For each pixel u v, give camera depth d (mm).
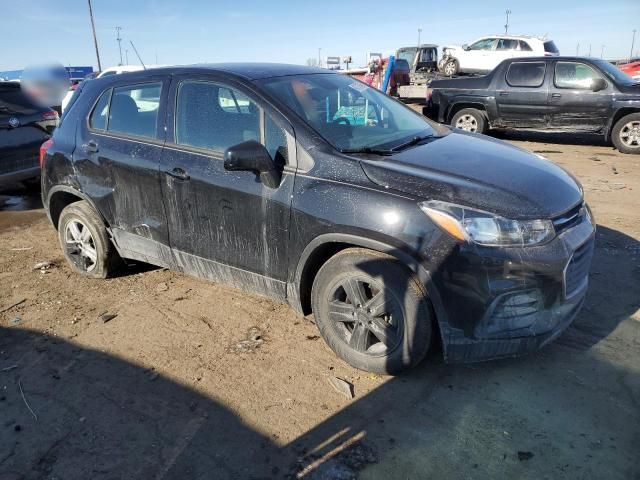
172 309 4016
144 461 2553
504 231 2646
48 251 5391
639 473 2357
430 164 3062
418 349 2912
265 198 3209
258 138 3326
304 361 3291
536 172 3148
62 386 3139
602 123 10164
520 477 2363
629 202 6438
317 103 3496
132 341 3594
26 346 3586
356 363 3146
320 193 3008
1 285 4566
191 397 2994
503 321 2727
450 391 2955
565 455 2475
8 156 6809
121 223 4145
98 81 4395
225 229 3471
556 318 2818
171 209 3736
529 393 2910
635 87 9781
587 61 10242
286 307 3973
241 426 2756
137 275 4676
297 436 2672
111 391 3076
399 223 2766
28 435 2752
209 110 3562
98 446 2656
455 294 2703
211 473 2465
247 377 3152
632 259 4617
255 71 3680
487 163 3164
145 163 3803
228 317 3863
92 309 4074
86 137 4250
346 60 19484
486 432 2639
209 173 3457
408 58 23703
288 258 3221
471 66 19469
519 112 10961
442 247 2684
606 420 2688
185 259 3818
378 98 4141
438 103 12070
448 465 2447
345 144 3232
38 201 7438
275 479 2416
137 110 3979
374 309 2988
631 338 3379
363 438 2637
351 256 2992
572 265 2854
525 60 10805
